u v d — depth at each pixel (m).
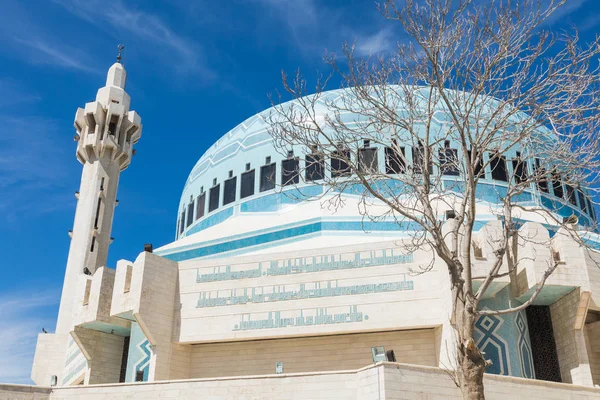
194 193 48.88
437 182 21.98
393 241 30.12
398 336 29.36
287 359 30.52
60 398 26.52
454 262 19.12
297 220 37.12
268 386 23.53
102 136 48.38
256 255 32.03
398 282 29.25
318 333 29.50
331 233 35.44
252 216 41.94
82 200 46.62
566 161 19.91
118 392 25.77
